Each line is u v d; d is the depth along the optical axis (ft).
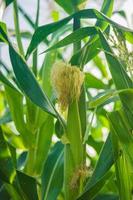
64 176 4.25
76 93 4.17
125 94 4.01
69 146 4.22
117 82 4.26
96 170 4.12
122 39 4.13
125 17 5.73
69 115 4.19
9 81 4.34
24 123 4.72
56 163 4.66
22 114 4.71
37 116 4.72
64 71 4.14
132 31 4.14
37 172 4.76
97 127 6.59
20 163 5.42
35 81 4.11
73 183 4.15
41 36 4.45
